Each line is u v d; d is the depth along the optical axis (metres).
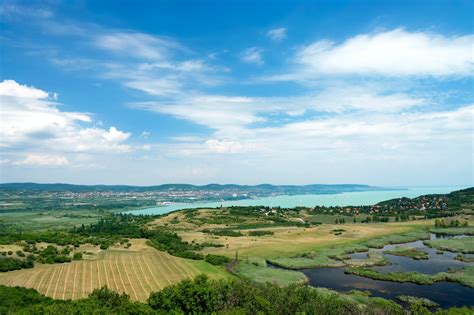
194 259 166.88
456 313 84.81
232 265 157.75
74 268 127.44
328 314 81.06
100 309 72.06
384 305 92.75
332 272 145.25
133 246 179.75
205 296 83.31
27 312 68.94
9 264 122.00
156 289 111.25
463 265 150.00
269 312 79.44
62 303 80.12
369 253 175.88
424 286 123.94
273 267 155.50
